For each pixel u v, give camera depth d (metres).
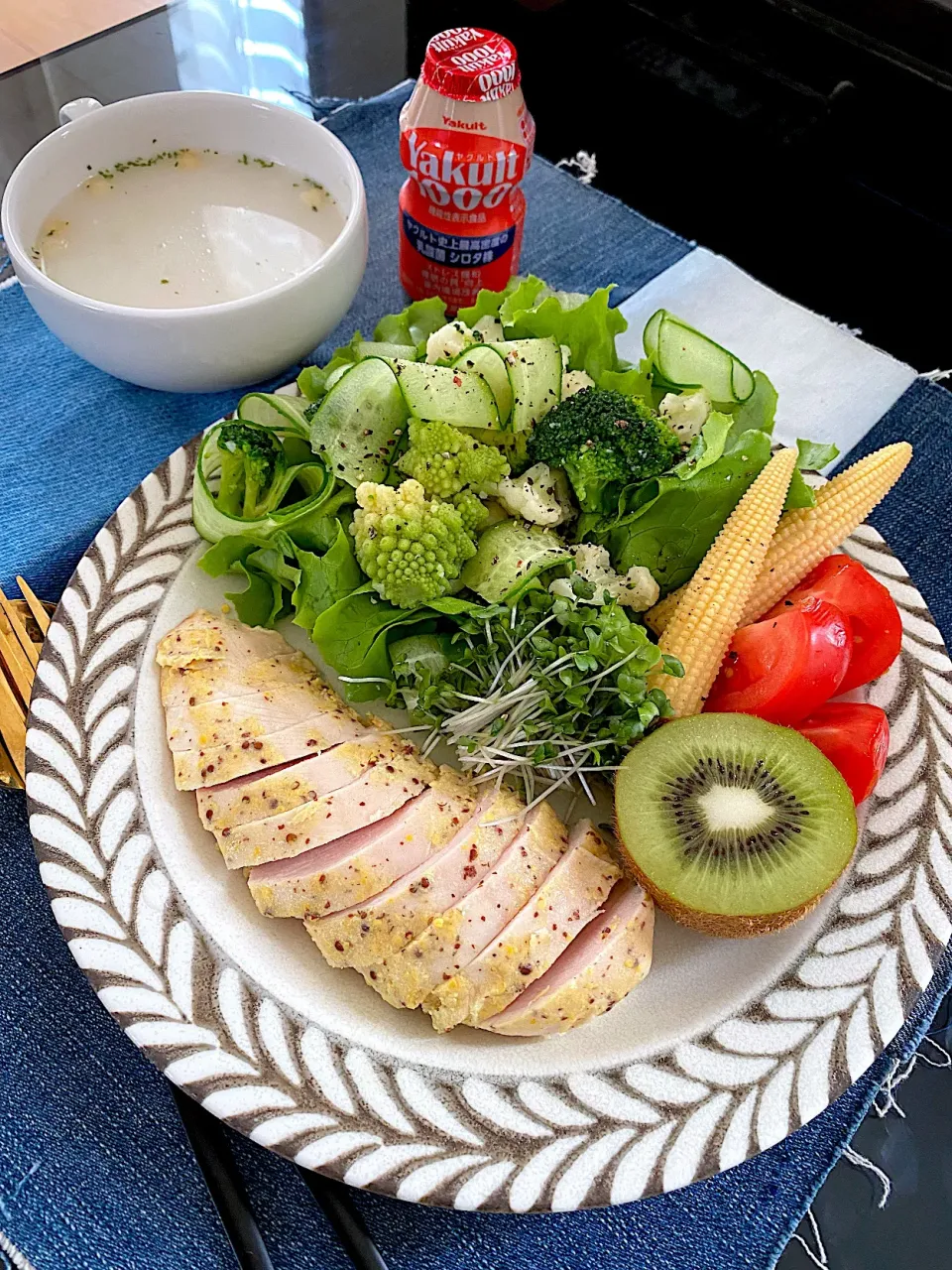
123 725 0.26
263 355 0.30
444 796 0.25
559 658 0.26
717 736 0.25
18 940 0.24
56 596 0.30
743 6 0.50
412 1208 0.22
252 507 0.29
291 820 0.24
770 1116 0.21
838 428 0.35
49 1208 0.21
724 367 0.30
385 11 0.45
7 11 0.42
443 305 0.33
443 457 0.27
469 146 0.31
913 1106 0.25
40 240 0.32
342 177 0.32
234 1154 0.22
